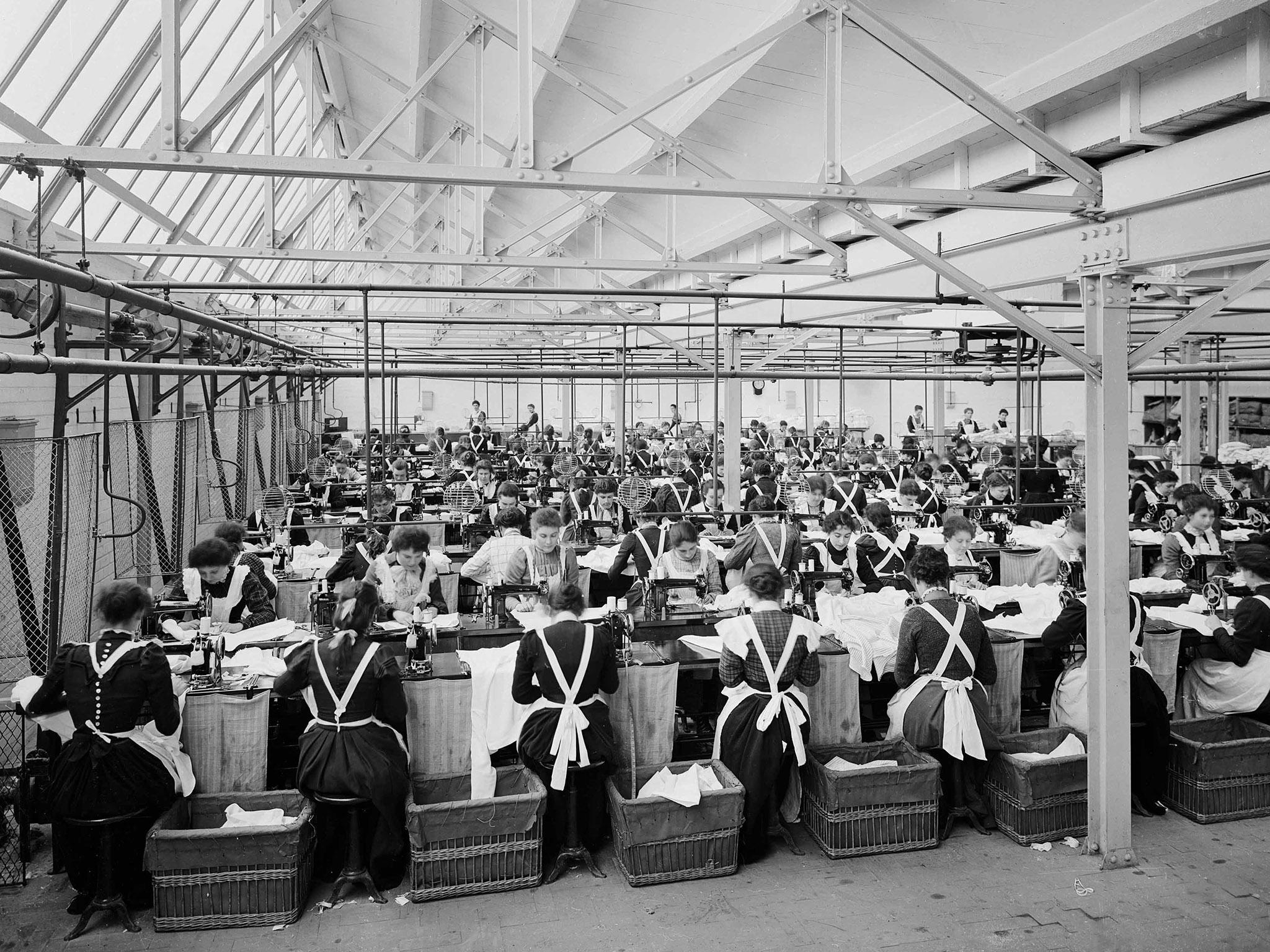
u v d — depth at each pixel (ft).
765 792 15.92
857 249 37.96
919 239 32.96
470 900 14.82
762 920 14.14
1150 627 19.63
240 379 39.91
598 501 35.35
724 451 50.65
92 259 29.48
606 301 46.16
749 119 31.35
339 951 13.33
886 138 28.78
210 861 13.87
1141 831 17.35
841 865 15.97
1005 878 15.46
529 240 62.23
